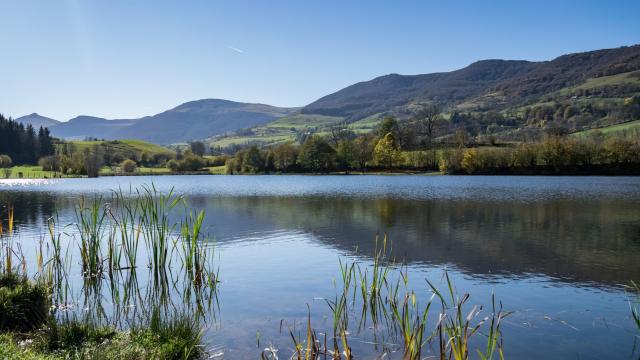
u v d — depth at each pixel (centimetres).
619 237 2970
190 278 1880
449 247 2655
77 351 1018
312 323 1396
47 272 1873
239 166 15975
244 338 1271
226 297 1681
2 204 5381
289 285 1845
